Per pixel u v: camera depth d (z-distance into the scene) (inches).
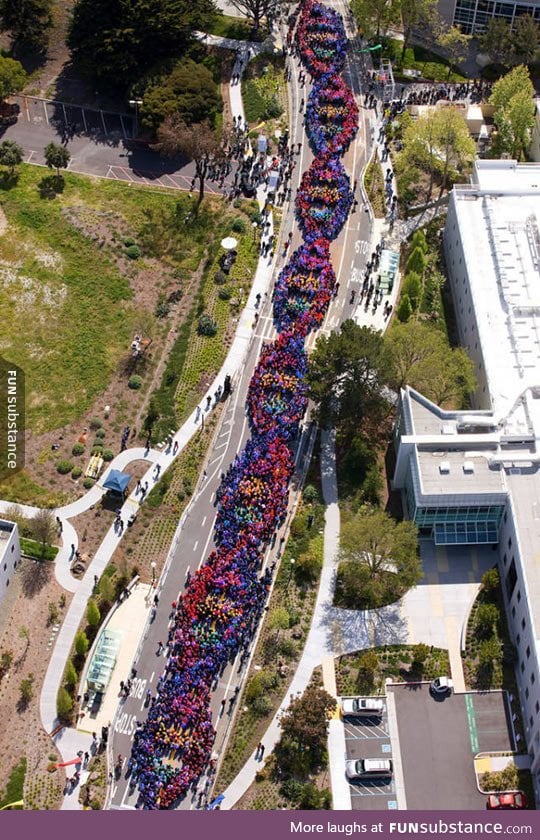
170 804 7657.5
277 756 7859.3
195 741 7819.9
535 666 7780.5
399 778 7800.2
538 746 7721.5
